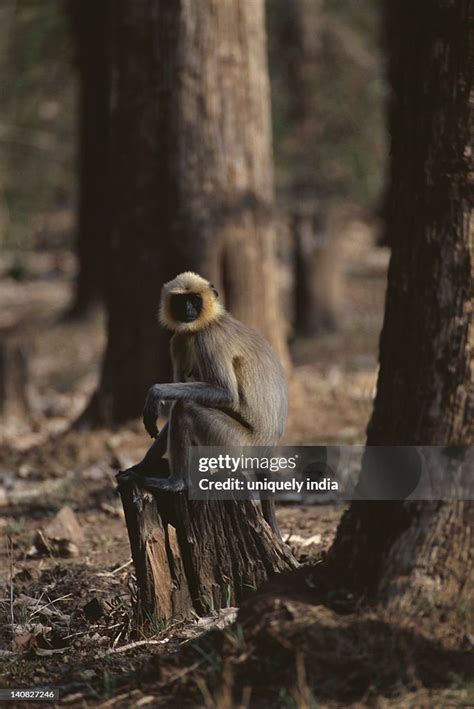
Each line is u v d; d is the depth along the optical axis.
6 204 35.72
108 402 17.02
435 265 7.33
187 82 16.22
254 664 7.09
